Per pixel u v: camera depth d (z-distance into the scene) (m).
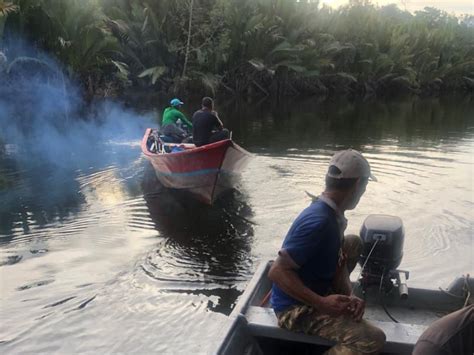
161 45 28.56
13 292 5.16
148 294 5.13
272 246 6.42
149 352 4.22
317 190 8.97
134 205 8.13
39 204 8.19
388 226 3.91
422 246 6.43
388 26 39.03
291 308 3.03
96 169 10.63
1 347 4.27
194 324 4.61
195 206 8.11
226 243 6.50
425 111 25.25
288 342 3.31
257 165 10.95
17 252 6.19
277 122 19.23
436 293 3.84
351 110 25.25
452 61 43.72
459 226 7.18
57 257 6.04
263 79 33.16
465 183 9.54
